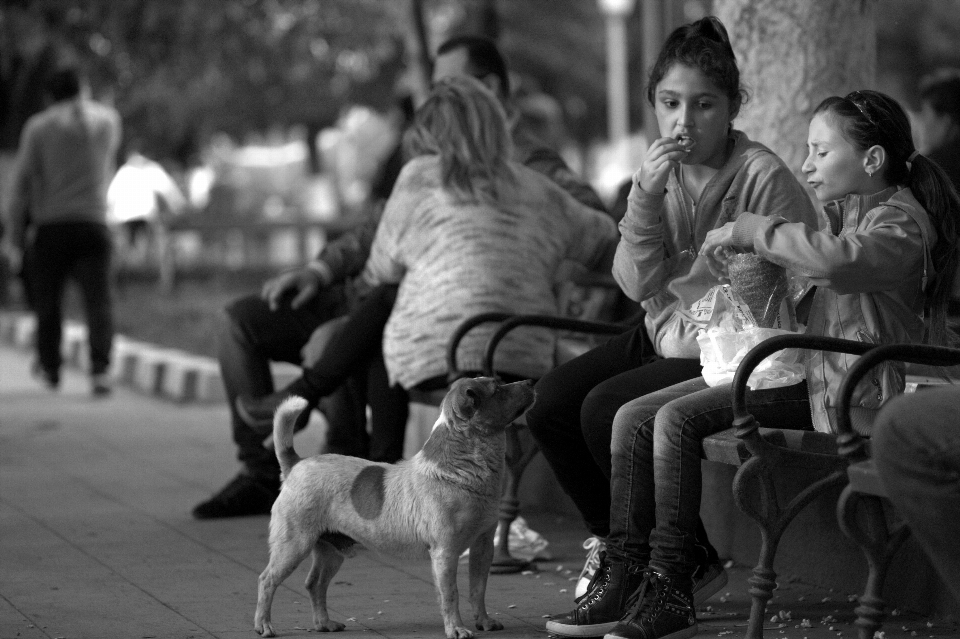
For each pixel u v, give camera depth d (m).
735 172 7.95
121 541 10.45
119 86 33.50
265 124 44.62
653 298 8.28
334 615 8.24
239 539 10.52
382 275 10.44
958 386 6.06
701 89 7.86
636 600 7.27
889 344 6.43
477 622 7.86
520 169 10.27
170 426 16.89
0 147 31.23
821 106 7.28
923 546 5.88
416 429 13.11
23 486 12.88
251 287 37.53
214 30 32.25
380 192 12.30
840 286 6.80
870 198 7.20
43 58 30.72
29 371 23.42
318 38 34.47
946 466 5.50
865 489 6.14
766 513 6.91
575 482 8.37
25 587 8.97
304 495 7.67
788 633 7.64
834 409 6.99
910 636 7.50
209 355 23.48
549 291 10.09
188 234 41.03
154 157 44.72
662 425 7.17
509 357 9.73
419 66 23.11
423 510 7.45
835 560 8.59
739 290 7.34
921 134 17.28
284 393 10.61
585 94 60.84
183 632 7.82
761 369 7.21
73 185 19.89
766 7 11.12
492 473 7.47
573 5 60.28
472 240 9.87
